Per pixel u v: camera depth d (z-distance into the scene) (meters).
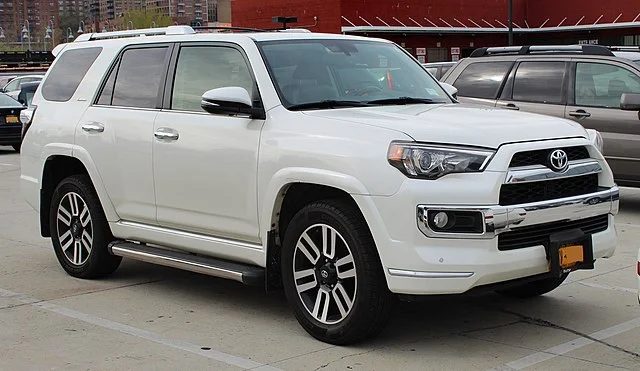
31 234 10.00
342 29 37.53
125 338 5.88
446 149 5.09
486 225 5.02
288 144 5.67
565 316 6.23
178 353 5.53
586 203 5.48
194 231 6.49
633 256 8.25
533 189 5.28
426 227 5.03
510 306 6.50
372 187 5.16
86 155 7.22
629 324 6.02
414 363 5.23
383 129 5.32
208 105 5.97
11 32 93.31
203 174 6.25
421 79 6.90
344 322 5.44
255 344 5.68
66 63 7.88
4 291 7.24
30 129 7.92
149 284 7.41
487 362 5.24
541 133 5.43
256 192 5.88
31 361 5.42
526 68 11.09
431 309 6.43
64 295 7.08
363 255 5.26
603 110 10.37
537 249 5.28
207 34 6.70
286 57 6.31
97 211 7.30
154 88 6.85
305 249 5.66
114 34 7.76
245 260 6.09
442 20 40.41
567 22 40.50
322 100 6.09
